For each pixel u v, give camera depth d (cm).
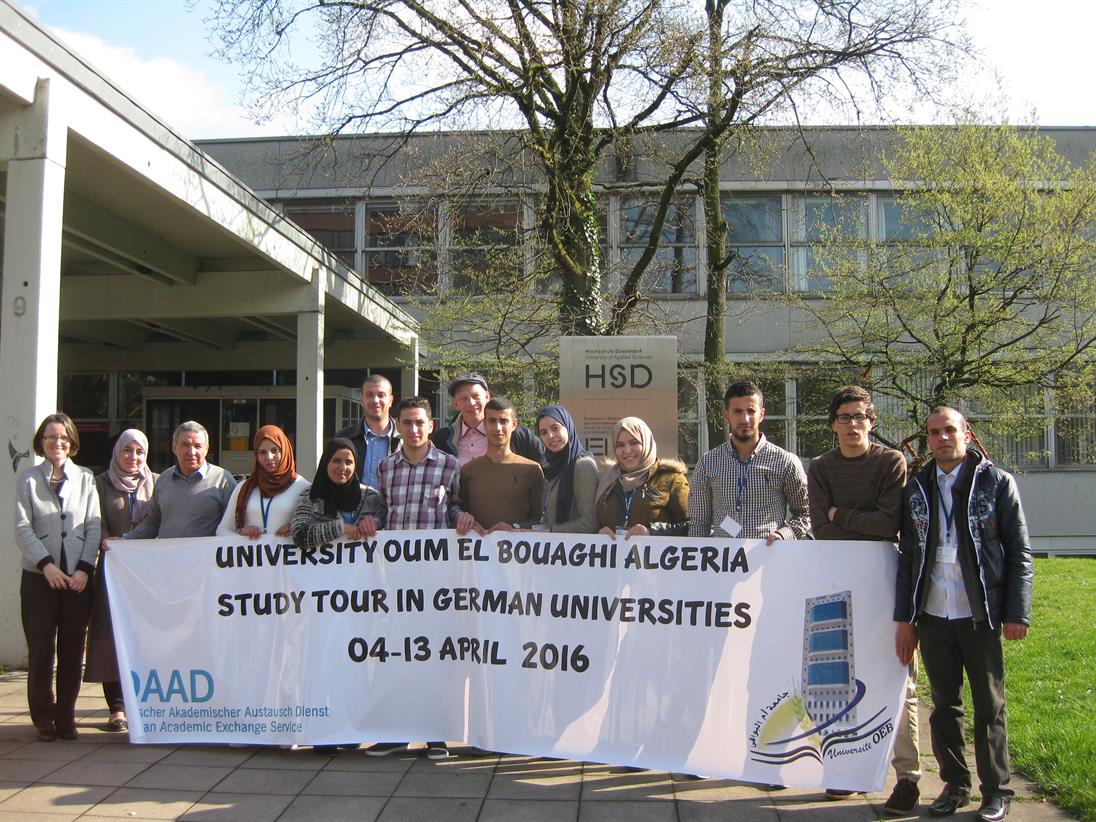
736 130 1272
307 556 519
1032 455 1620
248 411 1827
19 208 702
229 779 463
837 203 1927
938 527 426
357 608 514
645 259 1337
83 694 640
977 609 406
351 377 1958
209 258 1314
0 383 691
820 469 471
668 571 482
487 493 530
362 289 1486
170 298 1331
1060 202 1295
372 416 622
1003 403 1364
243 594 521
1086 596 1014
